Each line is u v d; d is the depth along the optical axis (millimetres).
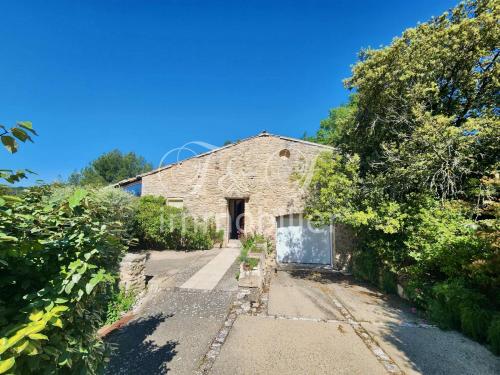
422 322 5359
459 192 7555
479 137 7078
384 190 8344
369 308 6234
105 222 2184
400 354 4074
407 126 8289
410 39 7750
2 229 1542
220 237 13203
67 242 1845
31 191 2025
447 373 3602
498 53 8203
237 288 7035
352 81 8742
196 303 6055
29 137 1454
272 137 13180
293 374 3549
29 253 1746
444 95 9086
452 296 4961
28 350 1259
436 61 7938
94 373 1892
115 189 11633
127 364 3699
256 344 4320
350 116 10023
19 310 1479
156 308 5777
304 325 5117
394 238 7777
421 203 7547
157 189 13805
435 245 6215
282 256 12484
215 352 4051
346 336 4672
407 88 7992
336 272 10648
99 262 2131
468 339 4578
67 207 1802
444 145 7098
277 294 7211
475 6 8414
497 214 5184
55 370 1550
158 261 10484
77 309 1761
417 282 6137
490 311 4555
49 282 1681
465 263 5234
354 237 11055
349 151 9828
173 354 3975
